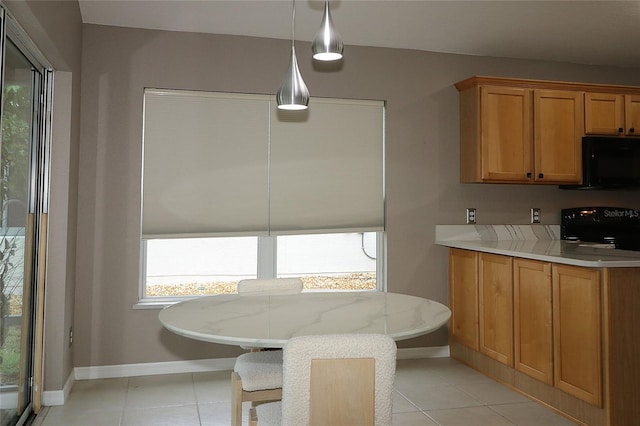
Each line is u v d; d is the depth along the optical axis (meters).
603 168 4.28
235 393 2.18
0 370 2.58
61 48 3.00
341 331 1.93
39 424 2.97
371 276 4.45
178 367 3.93
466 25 3.92
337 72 4.24
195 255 4.13
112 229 3.82
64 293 3.31
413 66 4.39
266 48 4.11
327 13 2.29
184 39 3.96
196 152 3.98
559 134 4.28
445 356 4.41
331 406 1.59
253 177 4.08
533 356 3.33
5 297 2.63
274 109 4.14
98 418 3.06
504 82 4.18
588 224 4.62
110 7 3.58
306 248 4.34
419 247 4.37
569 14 3.73
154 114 3.91
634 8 3.62
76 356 3.75
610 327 2.78
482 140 4.15
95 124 3.80
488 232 4.49
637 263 2.79
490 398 3.42
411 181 4.37
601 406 2.80
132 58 3.87
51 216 3.31
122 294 3.84
